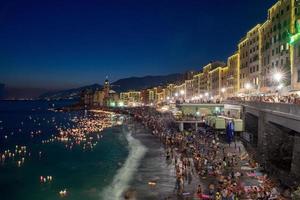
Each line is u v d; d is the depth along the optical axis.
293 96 56.16
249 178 45.62
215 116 86.81
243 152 60.97
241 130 72.62
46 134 131.00
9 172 63.09
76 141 105.88
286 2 72.88
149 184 48.53
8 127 167.75
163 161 64.12
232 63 124.75
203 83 178.62
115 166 64.75
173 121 105.94
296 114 36.09
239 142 71.38
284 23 74.06
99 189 49.06
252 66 100.44
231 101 90.25
